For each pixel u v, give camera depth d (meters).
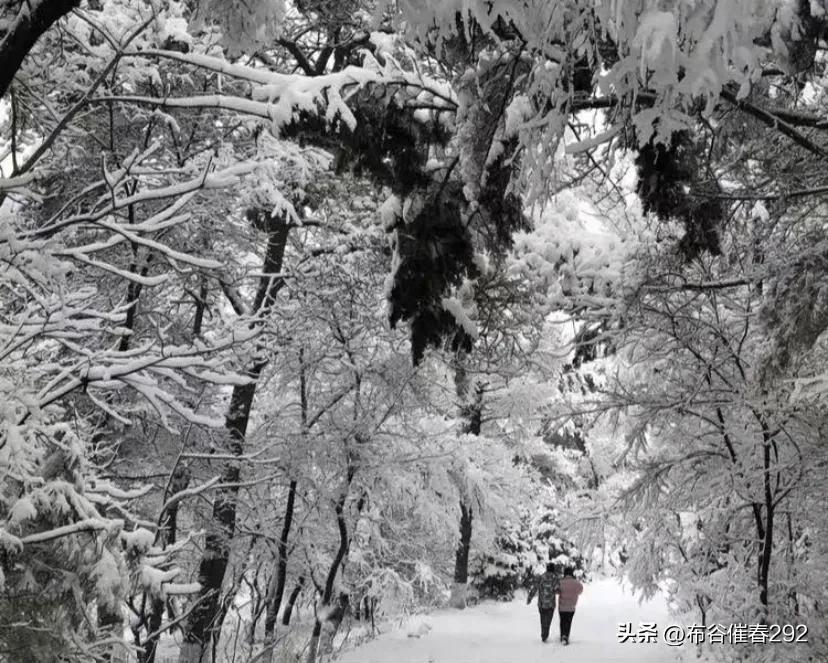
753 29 2.49
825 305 5.50
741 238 8.41
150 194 5.05
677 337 9.66
